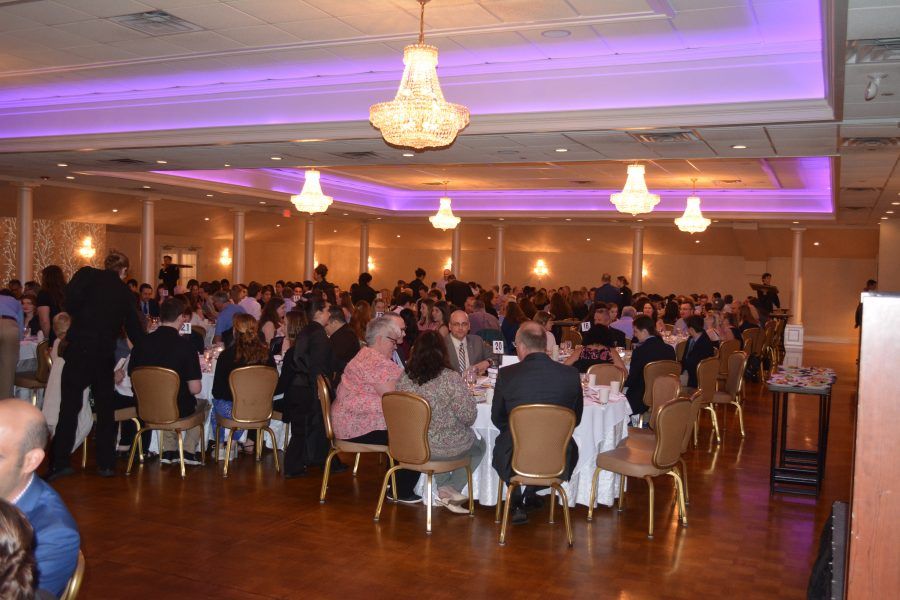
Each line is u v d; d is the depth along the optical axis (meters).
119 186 13.65
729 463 6.96
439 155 8.88
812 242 18.81
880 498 1.20
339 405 5.54
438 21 5.91
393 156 9.02
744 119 6.27
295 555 4.43
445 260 22.61
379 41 6.46
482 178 14.77
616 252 20.88
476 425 5.46
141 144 8.65
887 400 1.19
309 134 7.83
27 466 1.99
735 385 7.87
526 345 4.96
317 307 6.28
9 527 1.35
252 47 6.76
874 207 12.77
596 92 6.82
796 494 5.97
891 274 15.37
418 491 5.51
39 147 9.18
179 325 6.17
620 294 14.98
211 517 5.05
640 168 11.39
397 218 18.39
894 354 1.19
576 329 11.16
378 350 5.59
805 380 6.13
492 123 7.14
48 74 7.94
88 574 4.05
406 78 5.77
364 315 8.78
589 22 5.80
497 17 5.78
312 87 7.80
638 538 4.89
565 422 4.67
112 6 5.72
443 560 4.42
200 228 18.55
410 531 4.91
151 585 3.94
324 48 6.73
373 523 5.05
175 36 6.47
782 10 5.42
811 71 6.07
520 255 21.83
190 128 8.33
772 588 4.13
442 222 15.13
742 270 20.09
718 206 15.70
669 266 20.61
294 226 19.86
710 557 4.58
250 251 20.64
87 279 5.82
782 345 16.23
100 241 17.08
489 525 5.08
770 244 18.94
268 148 8.59
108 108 8.87
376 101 7.59
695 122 6.43
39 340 8.30
